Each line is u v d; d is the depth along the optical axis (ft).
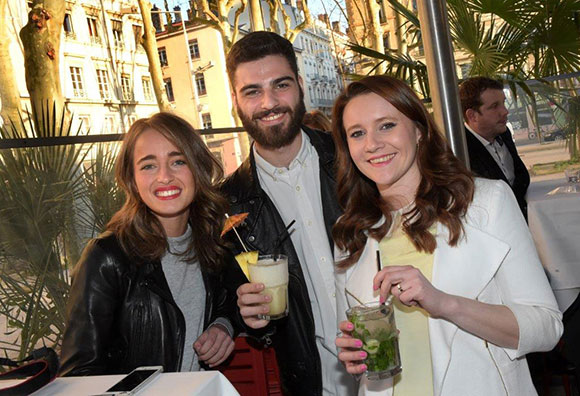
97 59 134.92
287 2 60.64
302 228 6.68
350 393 6.45
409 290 4.28
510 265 4.60
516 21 18.90
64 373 5.22
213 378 3.98
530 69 21.83
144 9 68.13
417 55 41.60
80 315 5.37
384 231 5.31
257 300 5.51
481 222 4.72
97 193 11.63
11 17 67.51
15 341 10.29
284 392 6.94
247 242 6.68
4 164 10.75
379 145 4.91
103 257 5.53
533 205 11.22
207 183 6.19
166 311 5.75
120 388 3.83
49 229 10.83
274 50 6.27
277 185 6.75
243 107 6.38
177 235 6.11
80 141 9.93
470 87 12.33
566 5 17.89
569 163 15.28
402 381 4.86
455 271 4.68
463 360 4.53
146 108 148.46
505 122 12.44
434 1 8.02
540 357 9.11
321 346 6.70
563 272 11.02
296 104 6.37
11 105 37.58
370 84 4.99
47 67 28.07
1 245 10.23
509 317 4.32
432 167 4.93
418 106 4.93
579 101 15.07
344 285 5.60
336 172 6.53
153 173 5.74
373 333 4.43
